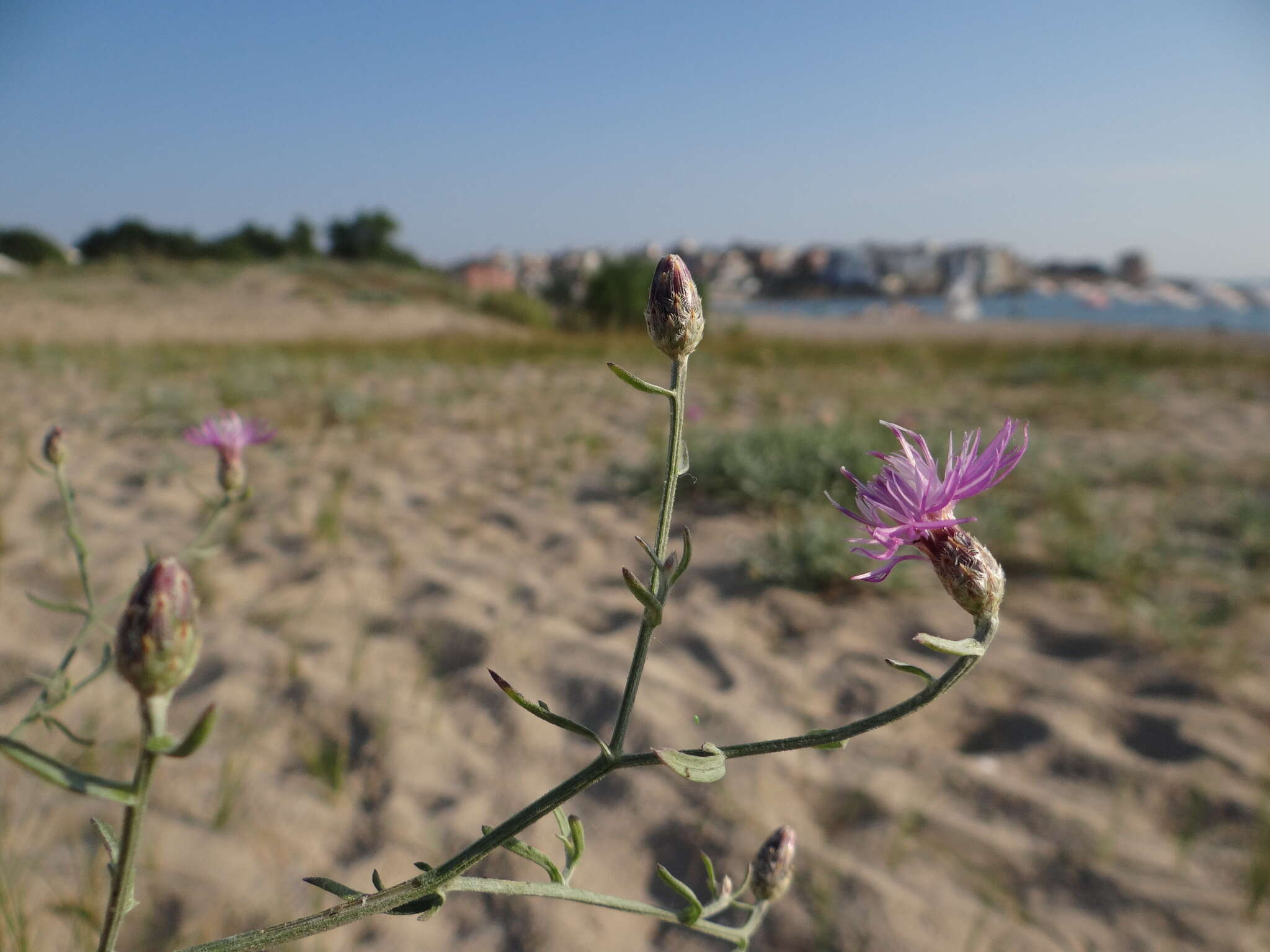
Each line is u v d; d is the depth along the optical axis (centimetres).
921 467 86
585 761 251
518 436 675
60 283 2297
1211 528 438
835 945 184
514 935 187
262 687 277
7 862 191
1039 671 293
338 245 3894
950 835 216
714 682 295
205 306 2142
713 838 217
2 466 526
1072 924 188
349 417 710
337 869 203
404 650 308
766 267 8850
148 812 213
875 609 346
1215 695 272
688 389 949
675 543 425
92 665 286
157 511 448
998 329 2398
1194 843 211
